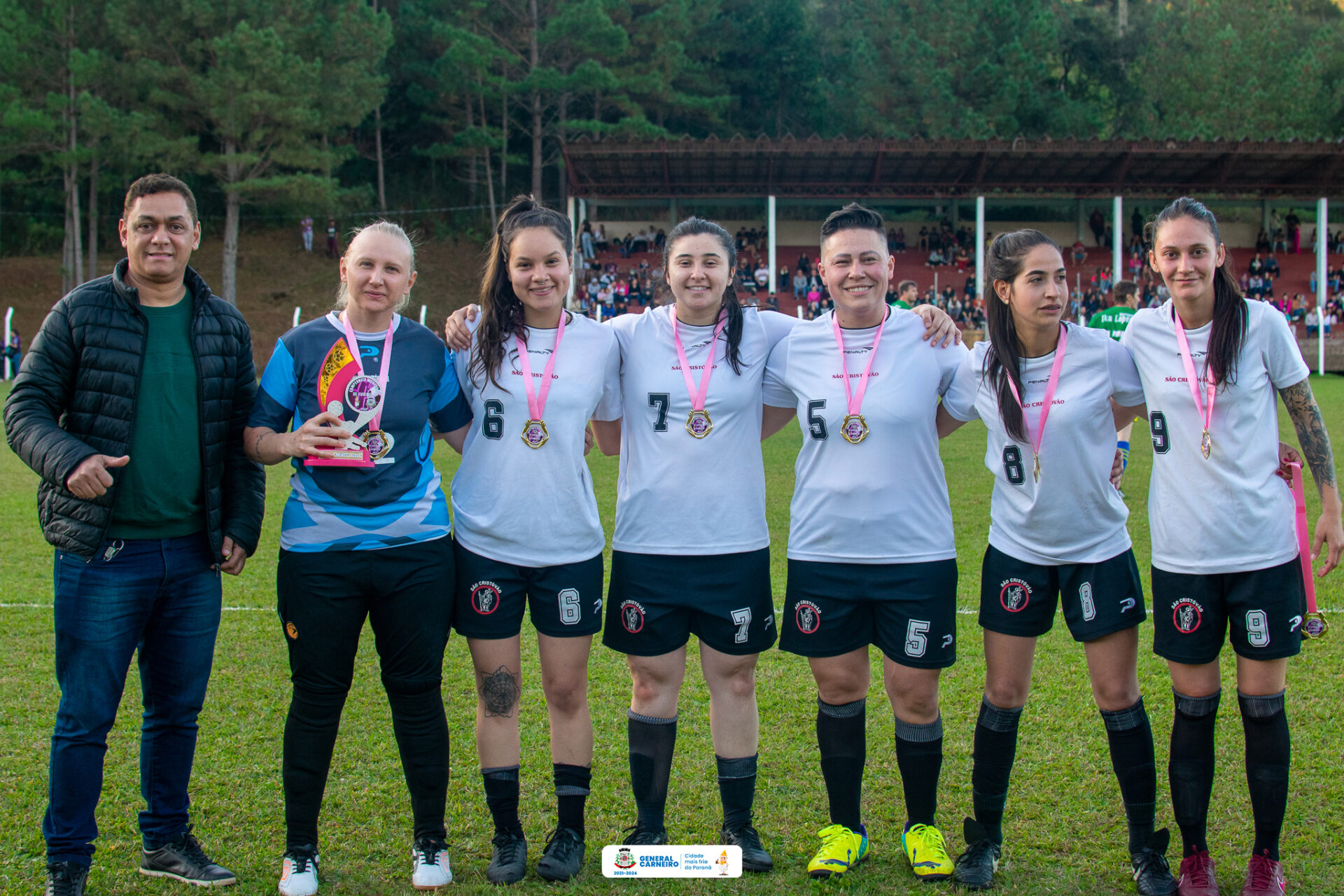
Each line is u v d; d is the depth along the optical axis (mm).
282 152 35094
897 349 3375
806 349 3465
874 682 4832
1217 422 3100
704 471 3379
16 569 6906
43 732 4168
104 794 3691
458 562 3395
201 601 3299
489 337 3379
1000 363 3242
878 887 3121
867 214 3387
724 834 3375
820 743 3404
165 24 33969
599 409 3600
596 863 3295
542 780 3859
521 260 3303
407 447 3250
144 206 3109
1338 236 40781
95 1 34281
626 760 3996
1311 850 3275
